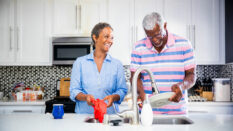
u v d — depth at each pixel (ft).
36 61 11.73
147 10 11.58
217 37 11.49
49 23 11.73
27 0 11.74
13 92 12.20
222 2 11.46
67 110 10.43
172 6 11.51
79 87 6.54
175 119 5.67
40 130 4.35
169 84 6.45
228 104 10.64
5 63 11.73
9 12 11.76
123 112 4.79
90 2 11.69
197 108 10.70
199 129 4.33
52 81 12.90
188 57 6.31
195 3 11.50
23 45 11.74
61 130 4.31
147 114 4.58
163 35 6.05
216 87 11.01
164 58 6.45
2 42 11.75
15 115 6.13
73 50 11.68
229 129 4.34
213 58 11.48
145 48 6.64
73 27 11.69
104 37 6.41
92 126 4.63
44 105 11.04
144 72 6.68
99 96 6.57
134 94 4.80
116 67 6.69
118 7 11.62
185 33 11.50
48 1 11.75
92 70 6.57
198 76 12.62
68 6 11.71
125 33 11.58
